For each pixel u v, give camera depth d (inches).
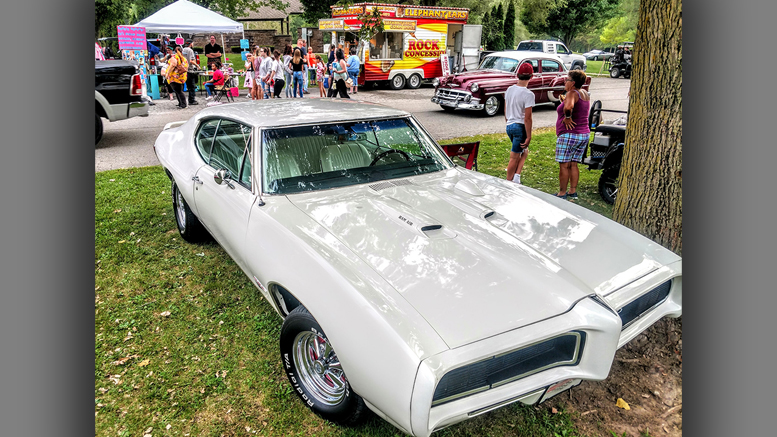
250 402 109.7
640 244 114.0
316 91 693.3
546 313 84.7
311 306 93.4
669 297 109.3
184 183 161.5
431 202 121.7
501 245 102.7
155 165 306.8
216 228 143.0
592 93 753.6
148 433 101.3
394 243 101.3
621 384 114.3
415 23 737.0
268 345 129.2
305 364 105.8
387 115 151.8
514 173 260.5
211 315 142.8
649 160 135.5
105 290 155.8
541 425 102.7
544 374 85.2
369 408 88.3
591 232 114.7
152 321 139.7
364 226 107.9
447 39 829.2
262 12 1668.3
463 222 111.9
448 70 797.2
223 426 103.2
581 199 252.5
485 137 407.8
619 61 1109.7
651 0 129.8
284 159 129.9
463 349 76.2
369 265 94.1
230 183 132.9
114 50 1020.5
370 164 140.6
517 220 117.3
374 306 83.3
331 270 93.0
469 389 79.2
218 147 150.9
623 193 145.3
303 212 115.4
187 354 125.7
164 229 204.2
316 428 102.0
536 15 1701.5
